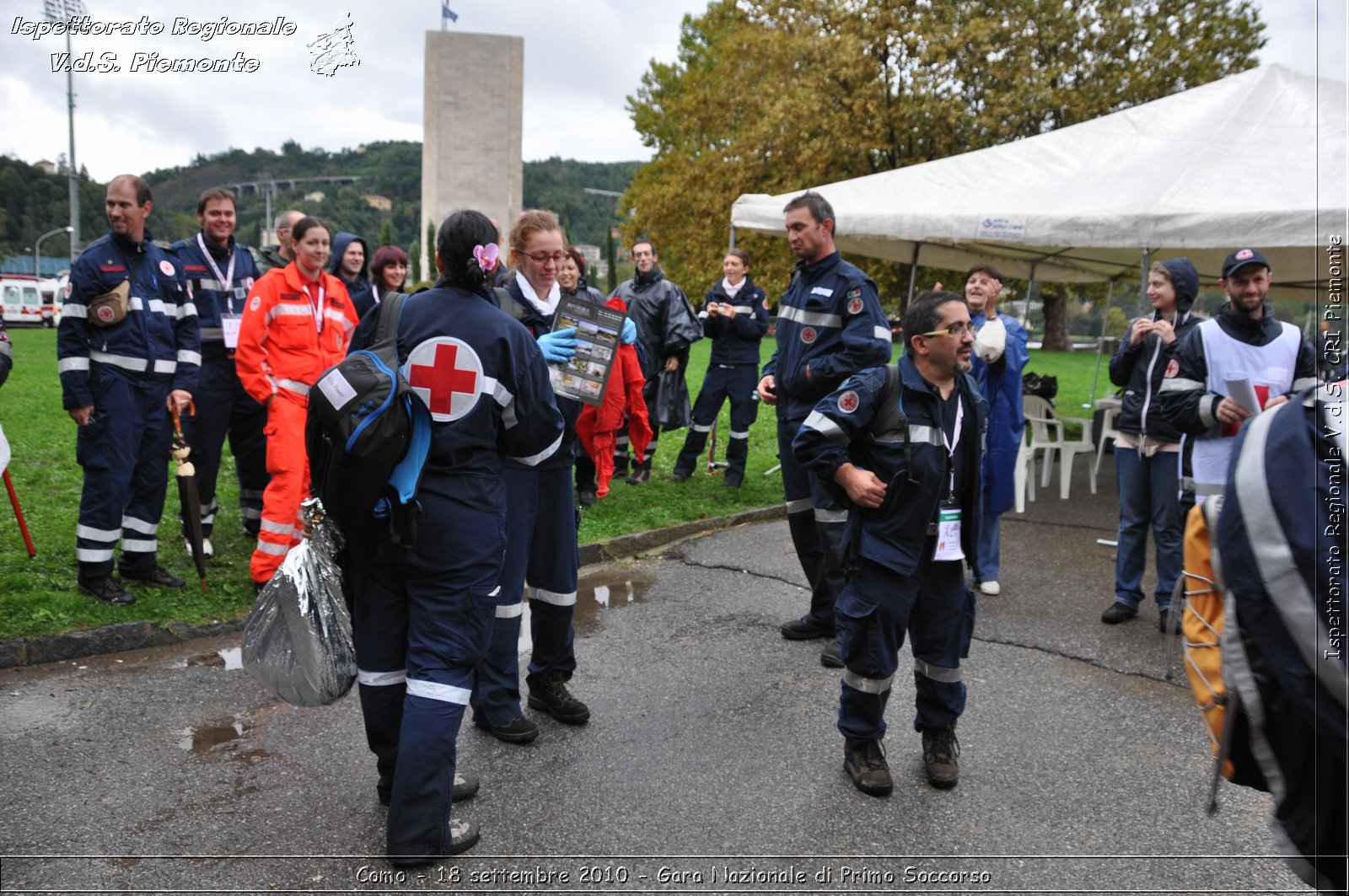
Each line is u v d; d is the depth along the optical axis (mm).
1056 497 9336
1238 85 8234
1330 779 1898
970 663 4836
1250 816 3383
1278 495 1894
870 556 3346
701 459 10133
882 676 3414
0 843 3037
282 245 5773
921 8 24531
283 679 3018
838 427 3309
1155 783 3615
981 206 8406
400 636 3115
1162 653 5008
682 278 29719
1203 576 2162
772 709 4227
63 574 5332
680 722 4070
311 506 3051
